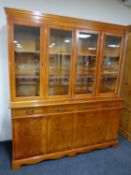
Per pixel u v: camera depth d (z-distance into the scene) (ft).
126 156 7.80
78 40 6.90
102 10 8.92
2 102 7.97
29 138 6.68
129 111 9.31
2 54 7.48
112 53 8.01
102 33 7.22
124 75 9.64
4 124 8.22
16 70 6.44
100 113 7.80
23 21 5.86
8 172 6.45
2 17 7.17
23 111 6.35
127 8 9.49
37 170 6.61
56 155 7.25
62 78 7.23
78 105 7.22
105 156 7.74
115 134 8.48
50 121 6.86
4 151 7.82
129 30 8.20
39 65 6.61
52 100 7.01
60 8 7.98
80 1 8.30
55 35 6.68
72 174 6.47
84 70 7.61
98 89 7.83
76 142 7.60
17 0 7.23
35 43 6.50
